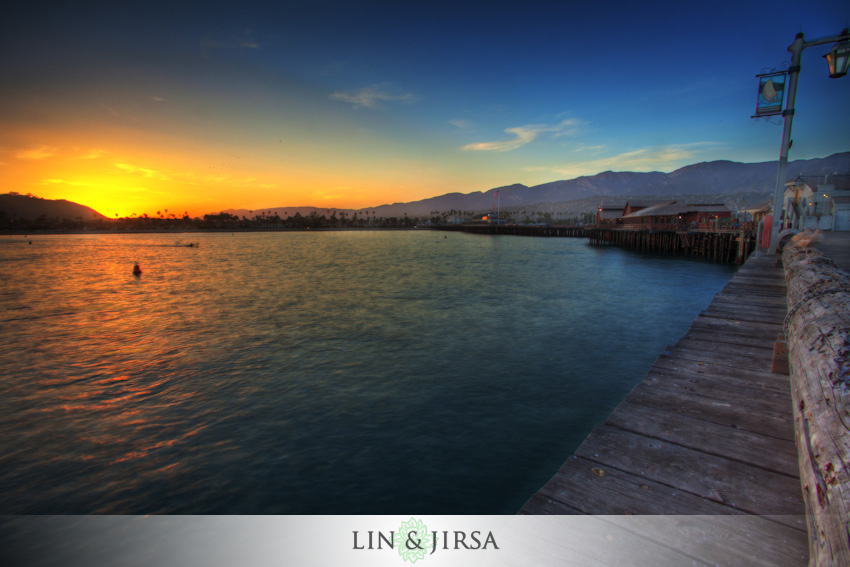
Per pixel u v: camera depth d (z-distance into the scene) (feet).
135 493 19.25
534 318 52.06
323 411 27.35
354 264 136.15
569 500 8.36
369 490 19.24
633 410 12.14
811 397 8.25
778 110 44.34
